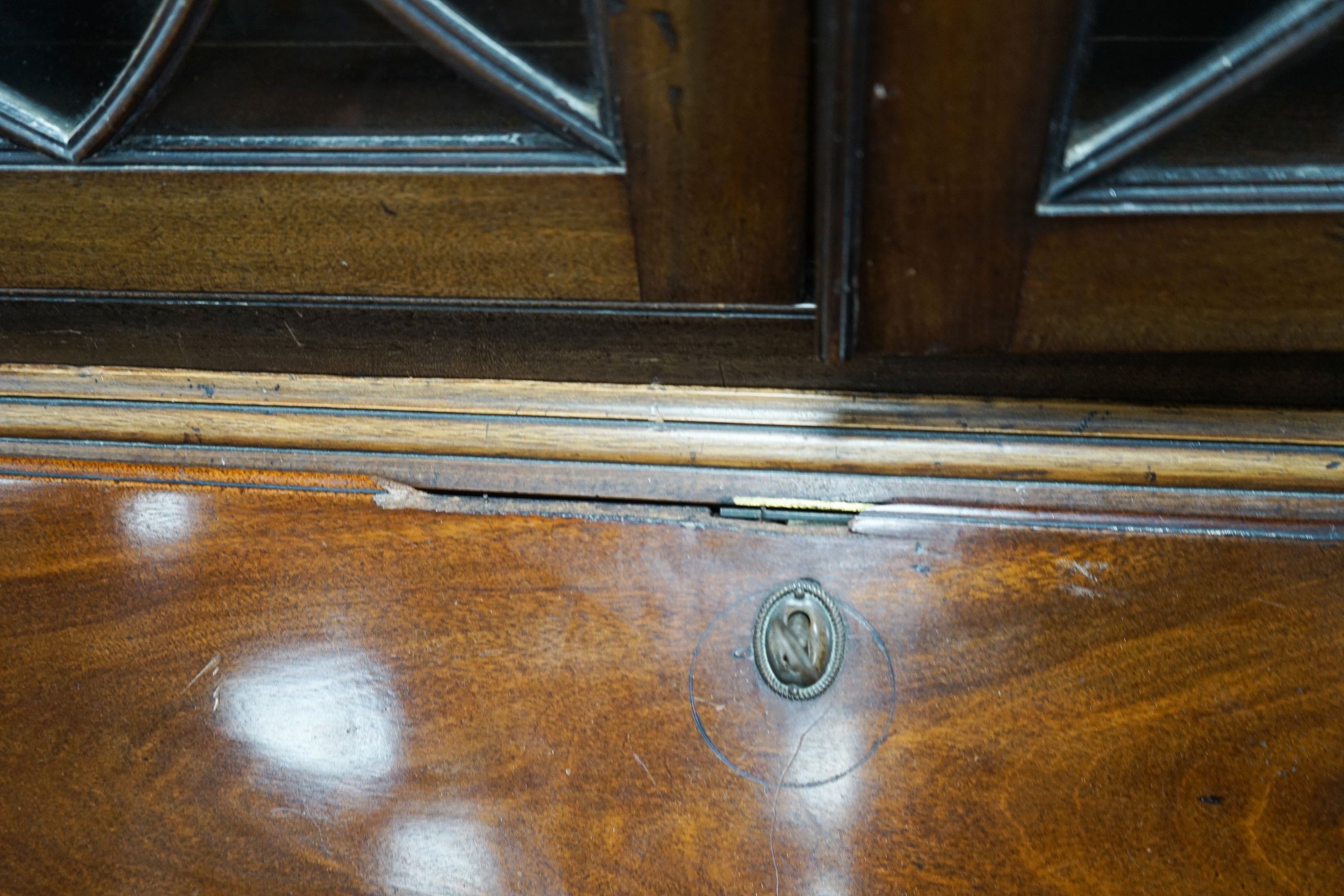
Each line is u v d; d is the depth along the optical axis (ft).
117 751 1.74
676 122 1.34
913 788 1.56
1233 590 1.58
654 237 1.49
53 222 1.64
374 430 1.82
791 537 1.66
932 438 1.69
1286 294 1.42
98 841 1.72
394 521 1.75
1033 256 1.41
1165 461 1.63
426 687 1.68
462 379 1.84
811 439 1.71
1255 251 1.38
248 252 1.63
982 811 1.54
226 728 1.72
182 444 1.86
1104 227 1.37
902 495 1.68
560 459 1.77
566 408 1.79
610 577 1.68
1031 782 1.55
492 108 1.43
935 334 1.53
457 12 1.32
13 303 1.80
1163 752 1.54
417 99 1.44
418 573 1.72
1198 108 1.26
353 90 1.45
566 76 1.36
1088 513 1.63
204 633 1.75
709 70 1.28
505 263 1.57
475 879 1.63
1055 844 1.53
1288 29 1.19
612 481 1.75
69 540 1.82
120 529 1.81
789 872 1.56
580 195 1.46
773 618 1.61
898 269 1.44
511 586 1.69
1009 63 1.20
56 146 1.53
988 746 1.56
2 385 1.94
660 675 1.63
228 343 1.83
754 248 1.49
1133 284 1.44
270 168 1.51
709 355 1.70
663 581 1.66
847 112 1.25
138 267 1.68
